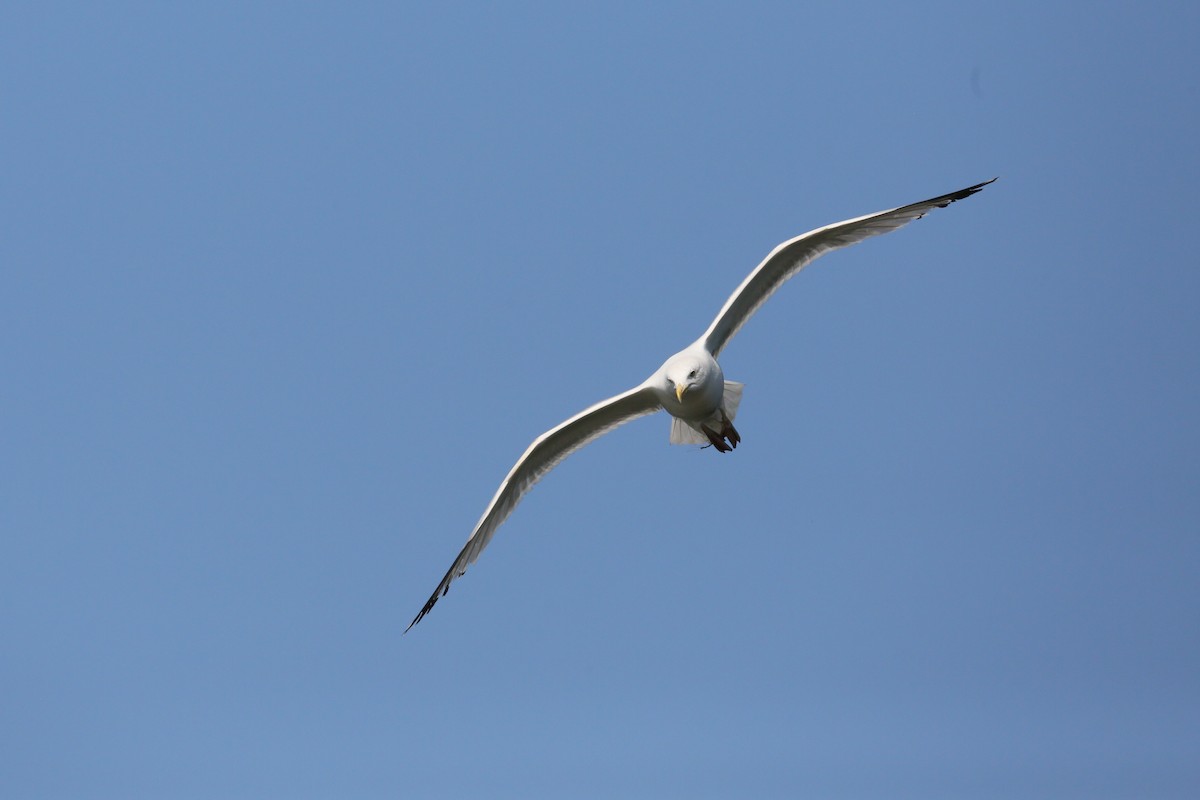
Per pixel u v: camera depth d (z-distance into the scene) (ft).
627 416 46.88
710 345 46.60
